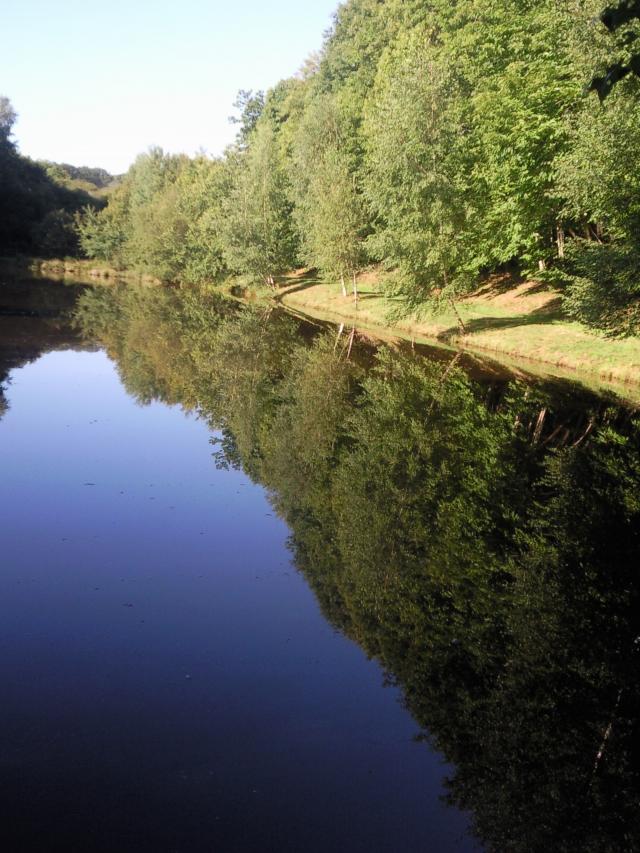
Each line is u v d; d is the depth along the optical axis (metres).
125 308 37.84
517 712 5.64
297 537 9.02
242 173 48.03
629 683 6.16
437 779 4.82
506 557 8.55
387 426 14.45
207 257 50.12
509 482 11.14
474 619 7.12
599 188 15.93
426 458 12.35
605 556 8.60
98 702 5.46
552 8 21.94
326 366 21.38
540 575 8.10
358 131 39.31
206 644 6.41
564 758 5.17
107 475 11.17
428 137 22.56
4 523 9.09
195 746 5.00
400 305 26.55
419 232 23.12
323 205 34.12
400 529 9.38
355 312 34.22
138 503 10.01
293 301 42.19
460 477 11.37
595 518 9.74
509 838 4.30
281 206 44.34
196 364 21.83
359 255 34.66
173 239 54.44
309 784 4.68
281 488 10.84
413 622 7.01
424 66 23.08
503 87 24.53
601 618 7.23
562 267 26.27
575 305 16.95
